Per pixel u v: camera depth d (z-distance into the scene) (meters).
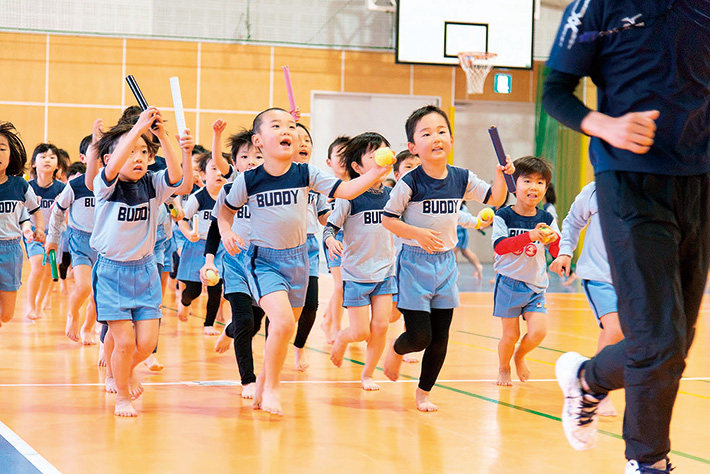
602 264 4.31
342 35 15.80
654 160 2.22
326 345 6.65
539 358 6.12
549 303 10.46
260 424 3.80
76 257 5.83
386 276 4.78
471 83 14.59
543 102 2.37
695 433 3.83
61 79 14.80
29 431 3.55
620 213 2.24
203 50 15.23
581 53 2.30
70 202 5.80
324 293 10.82
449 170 4.28
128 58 15.00
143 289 3.98
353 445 3.44
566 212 16.84
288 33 15.54
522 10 14.66
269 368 3.95
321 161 15.88
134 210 3.92
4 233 5.52
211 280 4.46
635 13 2.22
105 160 4.22
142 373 5.14
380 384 4.95
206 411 4.06
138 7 14.95
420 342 4.11
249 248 4.07
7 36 14.57
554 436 3.68
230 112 15.41
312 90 15.73
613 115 2.30
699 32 2.20
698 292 2.33
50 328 7.04
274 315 3.90
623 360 2.38
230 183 4.18
